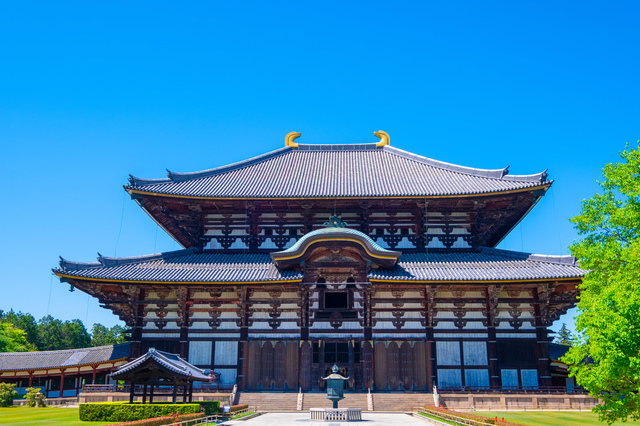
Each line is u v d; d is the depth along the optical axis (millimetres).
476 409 44375
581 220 27844
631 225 25812
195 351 50312
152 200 54812
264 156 69625
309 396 45844
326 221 56594
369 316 50156
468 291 51156
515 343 49750
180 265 52469
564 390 47094
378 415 40938
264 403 45531
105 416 32406
